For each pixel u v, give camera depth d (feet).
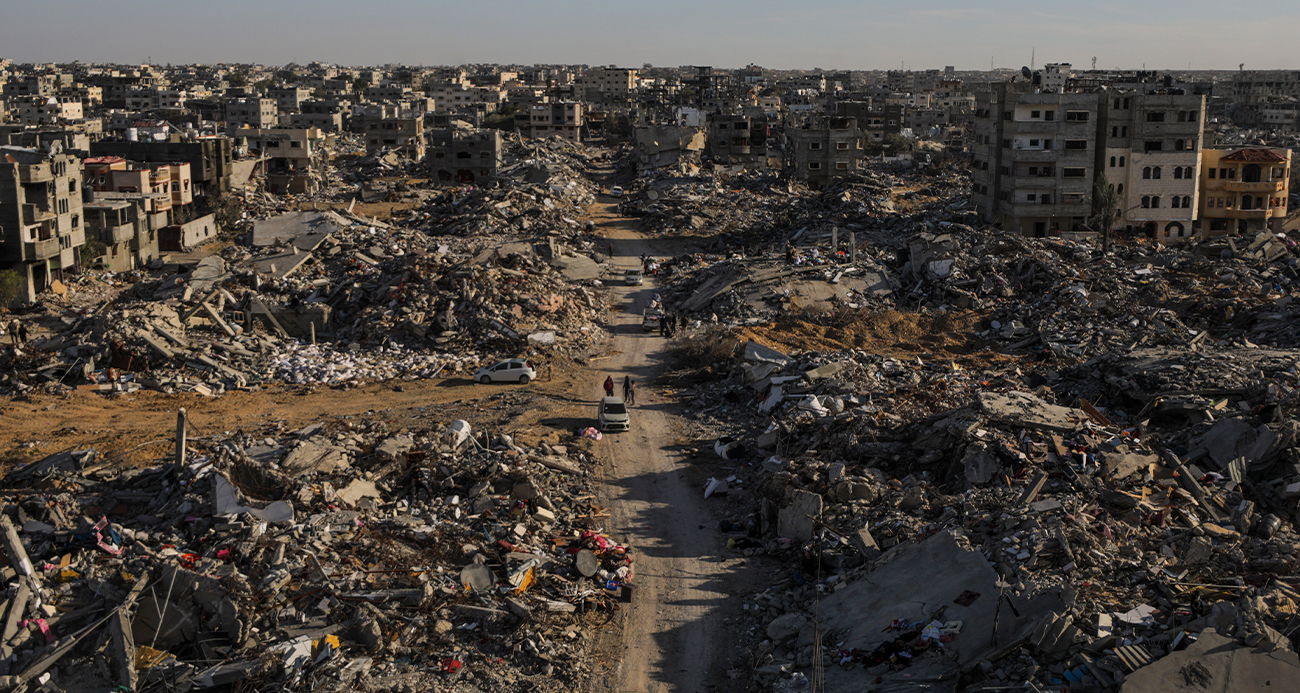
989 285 241.76
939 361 195.11
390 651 88.07
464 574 99.19
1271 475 113.09
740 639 94.99
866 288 251.80
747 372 173.06
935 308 238.07
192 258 327.47
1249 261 264.52
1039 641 80.33
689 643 94.38
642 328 231.50
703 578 107.04
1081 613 83.20
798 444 138.10
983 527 101.76
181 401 170.19
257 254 259.39
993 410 125.80
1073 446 119.24
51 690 81.61
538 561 103.45
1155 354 163.73
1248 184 336.90
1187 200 333.01
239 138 504.84
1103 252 274.77
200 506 106.11
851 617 93.09
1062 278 238.68
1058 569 92.32
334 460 119.65
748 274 256.32
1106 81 362.12
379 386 182.09
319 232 280.92
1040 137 329.31
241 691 82.43
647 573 107.96
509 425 153.89
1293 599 83.71
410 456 123.85
